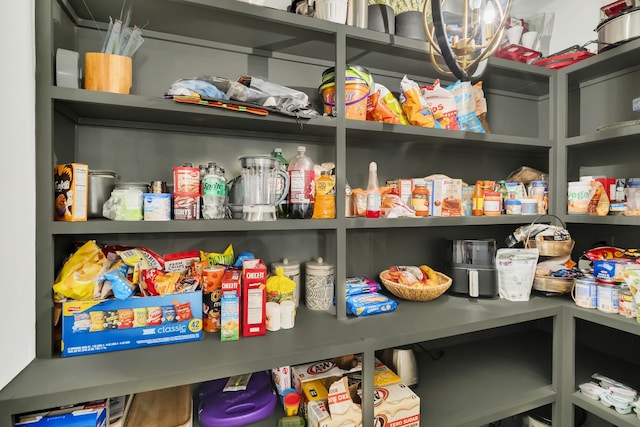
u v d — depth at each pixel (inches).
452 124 52.6
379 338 36.9
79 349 31.7
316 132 48.6
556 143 58.6
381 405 37.8
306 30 42.5
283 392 40.9
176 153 45.0
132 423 33.7
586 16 60.6
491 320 43.5
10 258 26.8
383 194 52.7
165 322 34.5
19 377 27.7
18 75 27.7
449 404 45.3
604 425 53.7
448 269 55.6
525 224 66.9
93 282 32.3
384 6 46.8
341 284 43.1
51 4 31.2
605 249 51.6
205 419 36.5
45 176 31.0
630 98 54.7
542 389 49.4
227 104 36.7
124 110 36.2
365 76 45.6
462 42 34.4
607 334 59.6
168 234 45.6
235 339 36.0
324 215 44.1
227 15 38.8
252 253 49.7
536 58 58.9
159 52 43.8
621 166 56.2
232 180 44.6
